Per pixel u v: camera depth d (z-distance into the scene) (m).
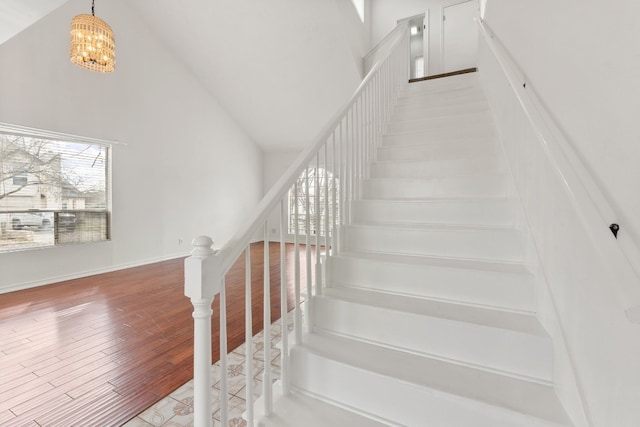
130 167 4.52
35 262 3.57
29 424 1.46
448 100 3.27
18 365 1.95
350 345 1.48
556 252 1.12
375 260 1.76
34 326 2.51
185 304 3.04
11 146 3.40
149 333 2.41
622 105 0.68
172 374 1.88
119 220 4.39
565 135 1.00
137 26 4.57
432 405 1.15
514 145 1.80
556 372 1.12
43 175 3.65
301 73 4.95
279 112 5.93
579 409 0.92
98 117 4.11
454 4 5.41
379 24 5.88
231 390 1.73
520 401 1.08
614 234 0.64
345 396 1.32
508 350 1.24
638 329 0.62
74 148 3.92
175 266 4.61
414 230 1.87
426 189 2.23
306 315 1.62
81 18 2.80
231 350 2.16
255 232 1.20
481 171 2.24
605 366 0.76
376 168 2.59
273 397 1.38
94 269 4.12
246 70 5.16
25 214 3.52
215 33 4.64
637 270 0.56
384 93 3.16
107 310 2.87
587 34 0.86
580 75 0.90
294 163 1.50
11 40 3.33
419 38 5.86
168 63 5.06
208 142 5.87
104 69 3.16
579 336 0.92
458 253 1.77
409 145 2.70
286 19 4.20
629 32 0.66
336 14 4.02
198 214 5.68
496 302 1.48
